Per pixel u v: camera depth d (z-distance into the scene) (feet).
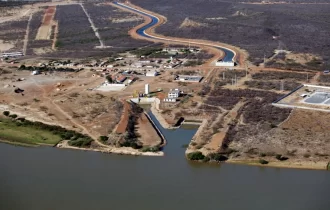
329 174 462.60
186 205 401.90
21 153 537.65
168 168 485.56
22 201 410.31
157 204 405.80
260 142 534.37
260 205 397.39
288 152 509.35
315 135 548.31
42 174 471.62
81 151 540.52
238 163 493.36
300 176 458.91
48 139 577.02
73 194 424.87
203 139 549.54
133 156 520.42
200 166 489.26
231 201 407.64
